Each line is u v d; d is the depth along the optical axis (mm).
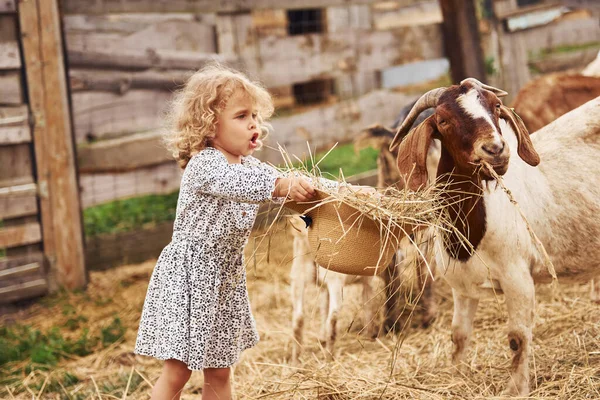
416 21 10391
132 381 4500
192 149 3111
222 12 7492
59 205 6500
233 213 3100
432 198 3207
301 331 4676
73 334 5684
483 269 3443
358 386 3676
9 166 6371
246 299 3305
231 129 3070
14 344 5422
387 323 4867
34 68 6336
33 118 6375
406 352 4379
